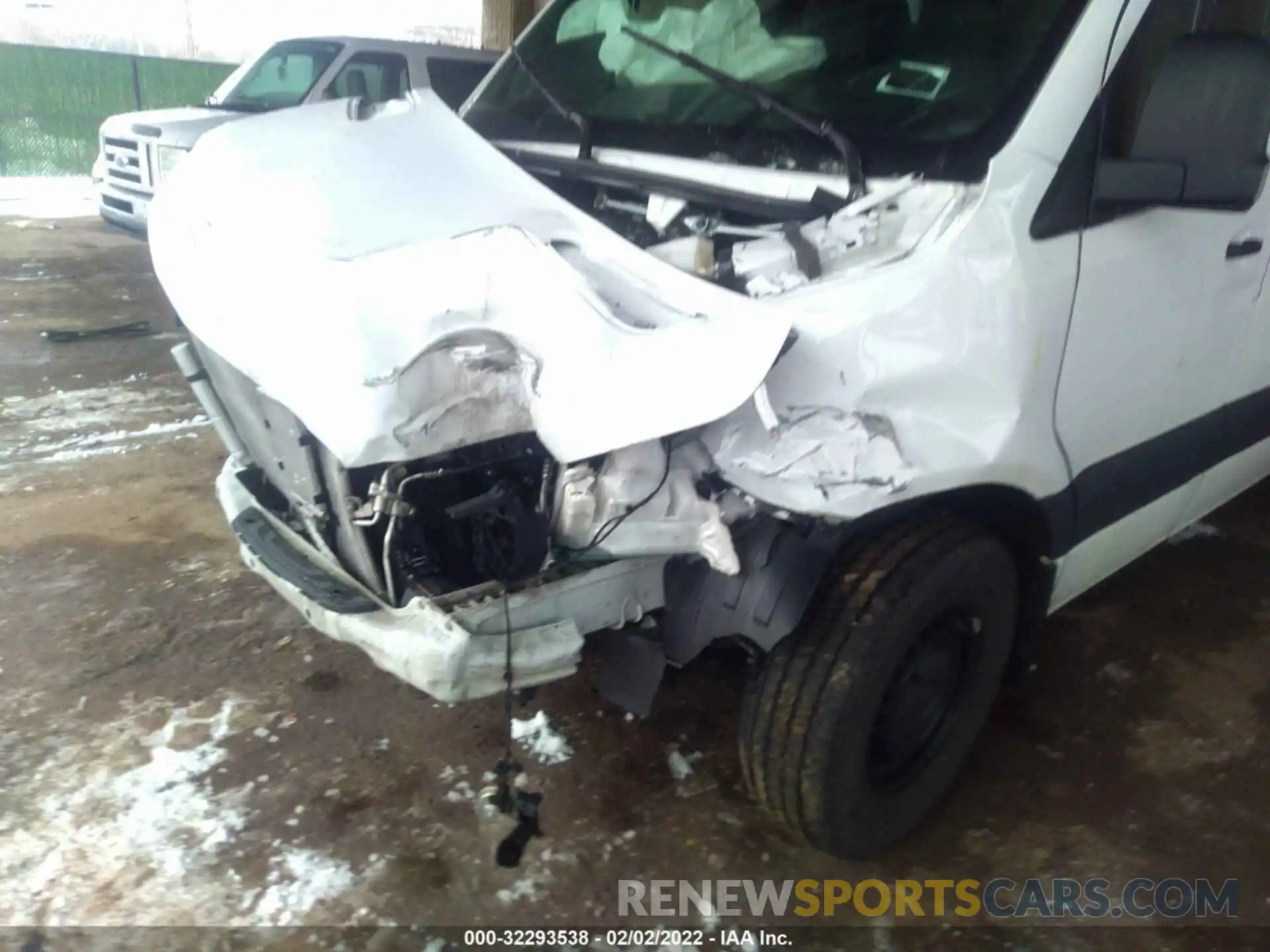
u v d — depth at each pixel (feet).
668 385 6.07
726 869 8.44
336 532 7.44
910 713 8.17
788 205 7.80
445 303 6.17
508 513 6.49
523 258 6.42
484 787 9.18
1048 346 7.61
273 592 12.28
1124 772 9.78
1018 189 7.33
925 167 7.46
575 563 6.89
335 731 9.88
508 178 7.64
